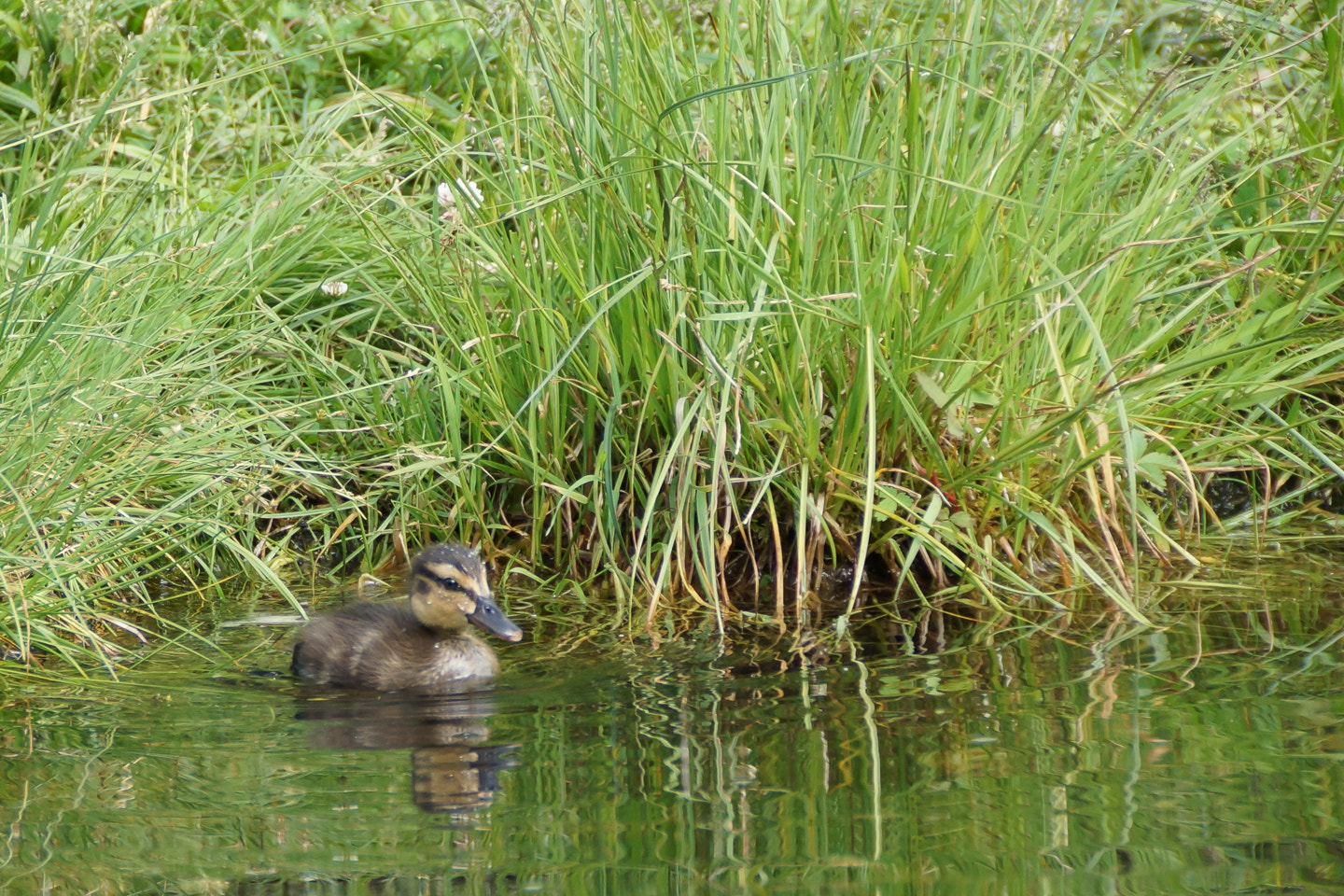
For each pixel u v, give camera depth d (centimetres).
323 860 596
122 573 980
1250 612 923
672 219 1021
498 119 1141
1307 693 766
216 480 1053
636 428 1102
